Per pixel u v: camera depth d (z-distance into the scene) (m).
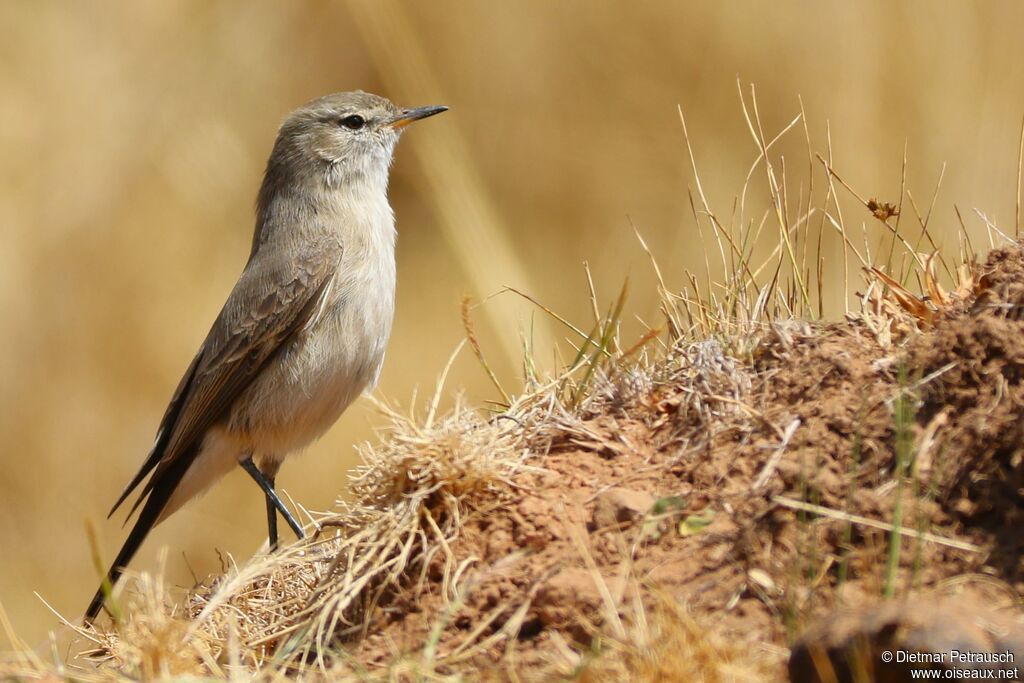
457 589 7.57
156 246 19.98
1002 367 7.28
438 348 18.12
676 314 9.59
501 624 7.32
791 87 18.06
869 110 17.08
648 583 7.06
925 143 16.61
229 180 20.78
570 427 8.38
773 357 8.21
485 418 9.93
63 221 19.70
